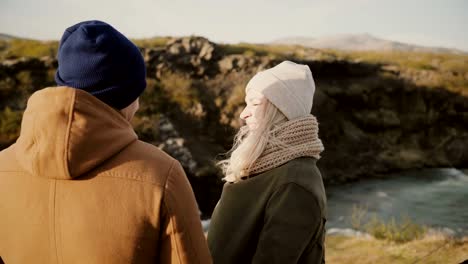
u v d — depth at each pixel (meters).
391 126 15.94
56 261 0.90
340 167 13.33
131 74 0.94
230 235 1.34
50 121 0.81
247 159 1.31
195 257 0.94
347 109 15.89
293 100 1.34
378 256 4.59
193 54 14.60
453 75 18.81
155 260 0.92
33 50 13.39
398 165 14.22
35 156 0.82
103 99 0.91
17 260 0.94
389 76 17.67
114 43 0.90
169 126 11.77
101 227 0.86
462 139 15.98
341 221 8.05
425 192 11.06
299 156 1.30
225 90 13.74
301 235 1.15
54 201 0.88
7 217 0.93
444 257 4.14
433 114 16.75
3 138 9.90
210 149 11.73
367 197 10.59
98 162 0.85
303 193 1.18
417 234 5.45
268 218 1.20
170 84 13.21
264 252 1.15
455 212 8.96
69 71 0.89
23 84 11.62
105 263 0.87
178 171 0.93
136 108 1.04
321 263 1.28
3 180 0.94
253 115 1.39
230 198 1.38
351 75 17.23
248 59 14.97
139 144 0.94
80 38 0.88
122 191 0.87
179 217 0.90
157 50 14.23
